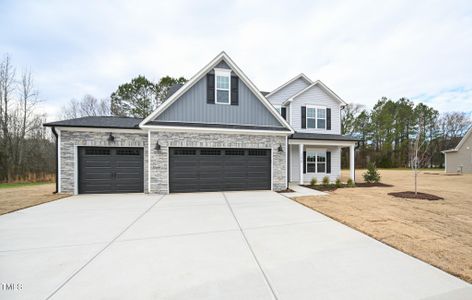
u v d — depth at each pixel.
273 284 2.68
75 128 9.27
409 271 3.02
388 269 3.07
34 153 21.56
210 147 10.05
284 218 5.77
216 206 7.17
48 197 8.63
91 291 2.53
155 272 2.96
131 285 2.65
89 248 3.79
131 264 3.20
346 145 14.33
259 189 10.66
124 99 24.86
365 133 38.56
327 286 2.64
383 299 2.40
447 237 4.33
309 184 13.12
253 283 2.70
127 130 9.74
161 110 9.80
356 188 11.53
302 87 15.92
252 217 5.86
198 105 10.30
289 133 10.82
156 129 9.48
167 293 2.49
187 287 2.61
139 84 24.95
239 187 10.41
